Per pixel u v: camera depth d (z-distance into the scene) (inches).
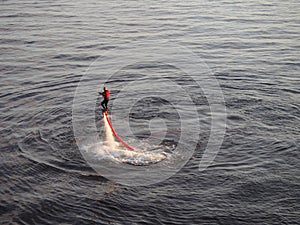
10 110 544.1
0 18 1143.0
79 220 328.5
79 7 1295.5
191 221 325.7
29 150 434.6
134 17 1136.2
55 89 630.5
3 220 329.7
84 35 957.8
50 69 732.0
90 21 1097.4
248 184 370.9
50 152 429.7
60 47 868.6
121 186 369.7
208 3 1339.8
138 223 323.6
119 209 339.9
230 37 930.1
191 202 347.6
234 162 407.8
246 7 1264.8
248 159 413.1
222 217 329.7
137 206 343.0
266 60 768.9
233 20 1087.6
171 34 954.1
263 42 890.7
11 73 712.4
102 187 368.8
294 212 335.0
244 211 336.5
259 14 1159.0
